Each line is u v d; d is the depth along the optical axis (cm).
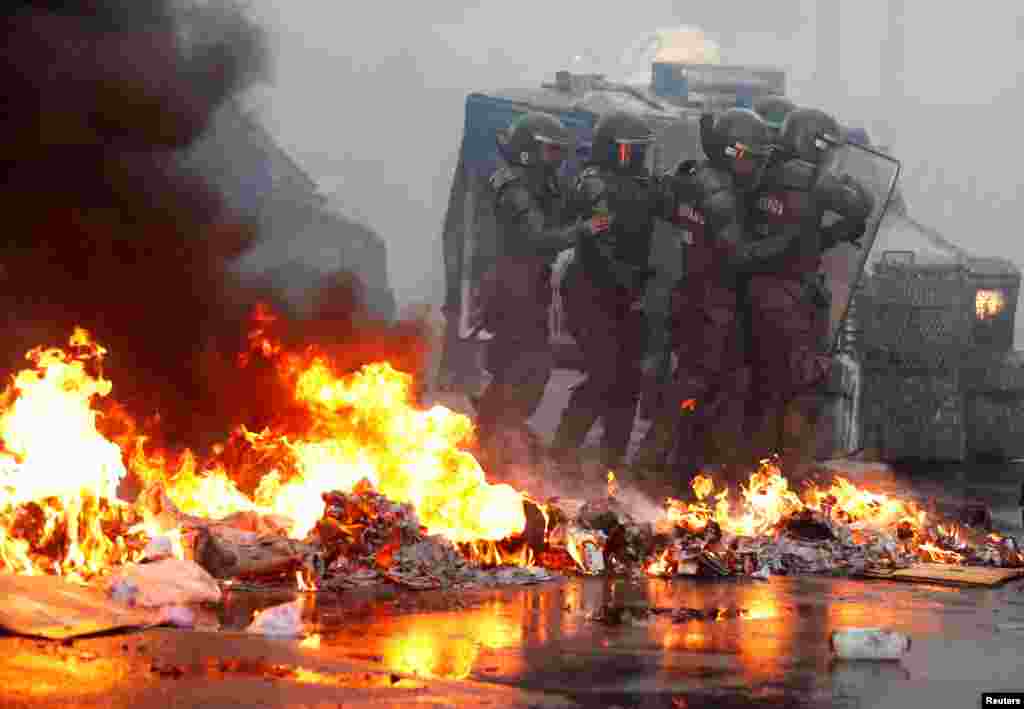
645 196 2700
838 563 1752
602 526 1675
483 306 2883
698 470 2722
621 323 2742
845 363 3247
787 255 2659
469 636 1145
